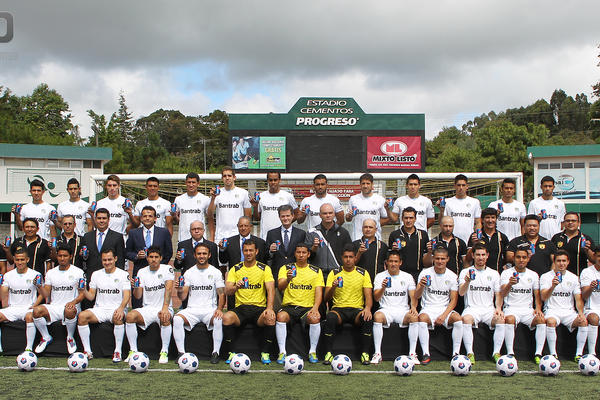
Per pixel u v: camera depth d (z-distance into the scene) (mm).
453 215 8469
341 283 7035
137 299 7836
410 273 7867
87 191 27281
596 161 25000
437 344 7293
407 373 6469
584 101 82250
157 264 7430
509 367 6426
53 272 7559
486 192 16469
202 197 8703
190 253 7715
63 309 7426
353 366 6965
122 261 7992
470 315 7176
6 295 7602
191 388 5883
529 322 7305
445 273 7414
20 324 7441
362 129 15812
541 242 7750
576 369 6809
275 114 15898
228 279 7344
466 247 8094
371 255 7789
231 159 15938
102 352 7363
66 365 6941
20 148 25938
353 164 15805
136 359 6574
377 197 8688
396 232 7926
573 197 25219
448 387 5953
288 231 7938
